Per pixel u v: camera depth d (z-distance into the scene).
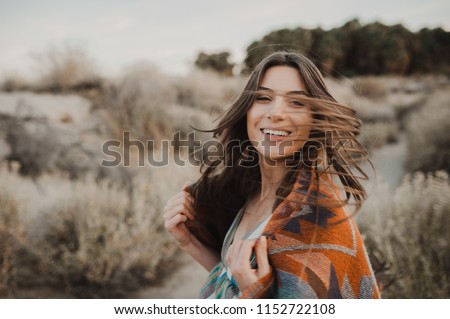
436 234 2.67
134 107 6.28
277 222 1.03
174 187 4.12
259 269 0.97
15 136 5.14
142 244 3.40
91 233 3.29
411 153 5.61
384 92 9.93
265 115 1.14
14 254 3.25
